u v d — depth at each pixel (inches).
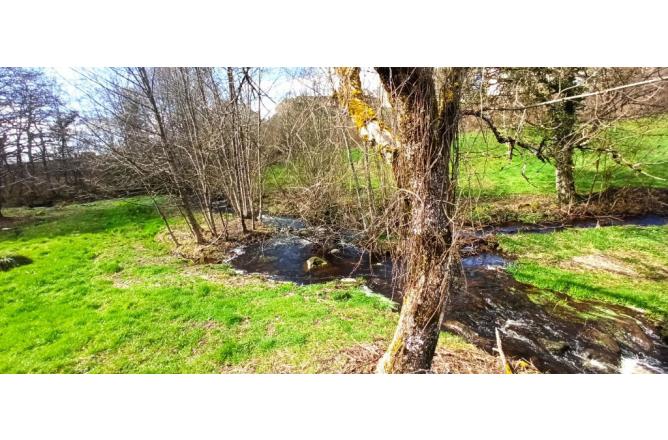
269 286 429.1
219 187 793.6
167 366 260.5
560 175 658.8
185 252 582.9
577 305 357.4
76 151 960.3
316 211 596.1
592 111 374.3
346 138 387.9
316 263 507.2
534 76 434.3
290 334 292.5
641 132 561.3
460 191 154.0
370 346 261.6
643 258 447.2
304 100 410.6
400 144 144.6
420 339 158.6
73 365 268.1
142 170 574.2
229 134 612.7
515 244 519.8
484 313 348.5
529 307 357.1
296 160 642.2
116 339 301.0
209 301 375.6
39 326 333.1
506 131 280.8
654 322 320.5
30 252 581.3
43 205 1085.1
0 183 1081.4
